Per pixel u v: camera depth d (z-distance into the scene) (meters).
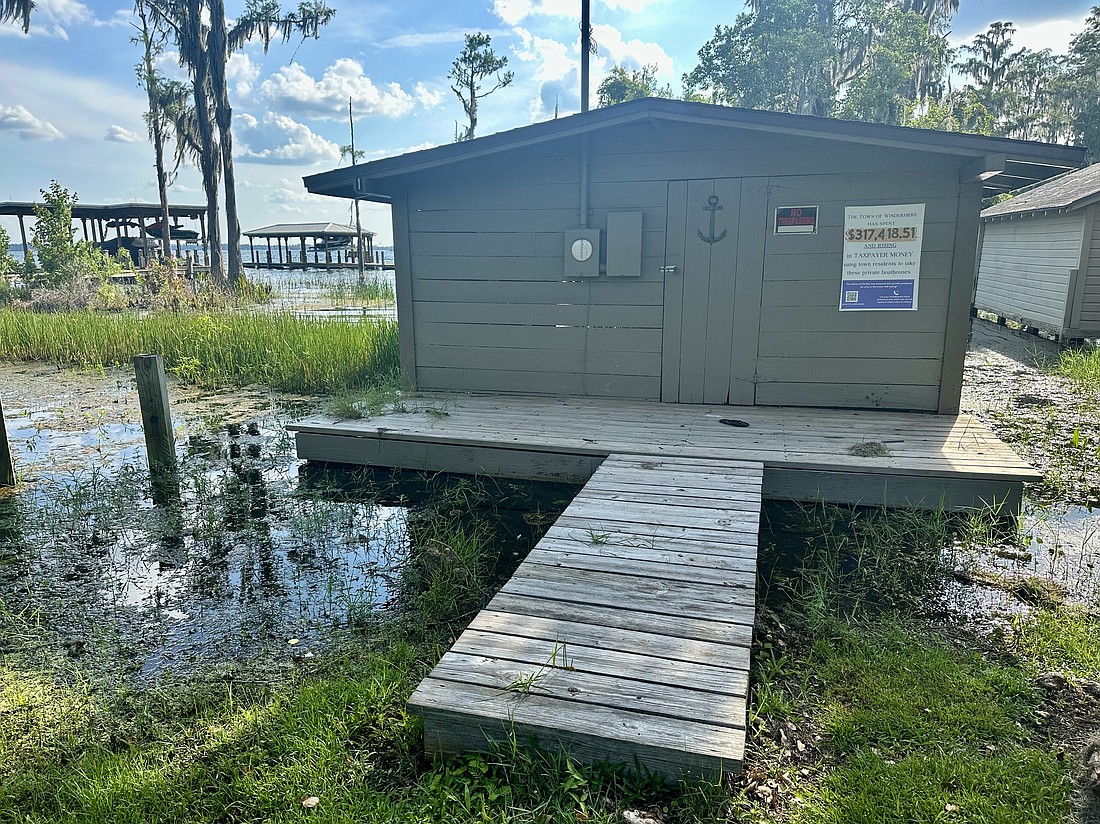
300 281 28.61
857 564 3.89
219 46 21.33
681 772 2.06
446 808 2.03
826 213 5.61
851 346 5.79
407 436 5.41
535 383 6.57
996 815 1.99
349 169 6.05
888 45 29.23
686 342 6.11
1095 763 2.16
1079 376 8.84
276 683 2.89
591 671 2.41
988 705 2.55
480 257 6.45
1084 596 3.48
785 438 5.16
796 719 2.52
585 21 7.82
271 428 6.89
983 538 4.18
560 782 2.08
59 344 10.76
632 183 5.93
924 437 5.13
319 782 2.19
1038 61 40.81
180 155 29.69
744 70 30.88
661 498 4.09
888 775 2.17
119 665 3.05
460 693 2.29
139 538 4.43
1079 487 5.07
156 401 5.32
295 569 4.00
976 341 12.37
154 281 19.88
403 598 3.64
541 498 4.98
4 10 19.05
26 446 6.38
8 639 3.26
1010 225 14.16
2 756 2.47
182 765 2.35
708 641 2.59
